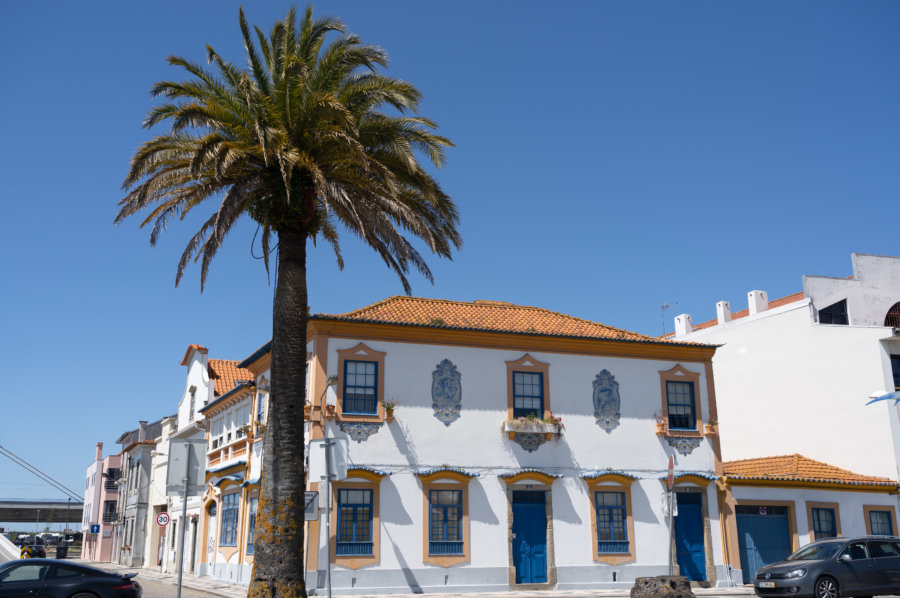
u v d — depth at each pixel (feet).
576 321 92.58
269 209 56.95
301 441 53.42
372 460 75.15
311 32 59.16
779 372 108.37
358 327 77.77
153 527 151.43
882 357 97.35
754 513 88.38
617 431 84.43
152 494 154.10
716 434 87.81
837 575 61.57
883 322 110.01
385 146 59.52
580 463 82.17
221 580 96.43
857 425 98.27
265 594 49.80
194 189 59.06
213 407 110.63
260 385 89.97
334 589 71.15
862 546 63.98
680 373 88.69
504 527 77.97
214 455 109.40
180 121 54.75
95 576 53.62
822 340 103.55
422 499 75.92
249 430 91.76
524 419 80.33
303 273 56.54
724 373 116.16
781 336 108.78
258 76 57.26
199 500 113.70
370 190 59.98
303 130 56.59
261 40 58.39
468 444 78.74
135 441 181.88
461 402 79.66
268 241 65.67
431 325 79.15
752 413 111.24
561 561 79.00
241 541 90.17
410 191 64.08
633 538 82.12
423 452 77.05
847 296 109.19
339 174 58.85
